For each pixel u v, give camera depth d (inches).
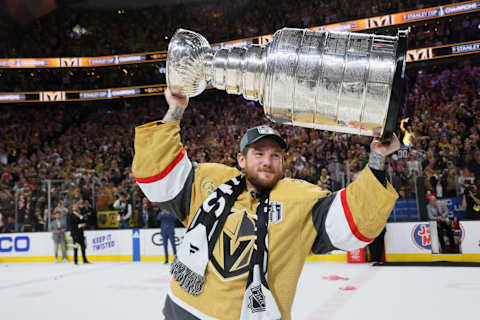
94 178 538.9
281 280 53.9
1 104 844.6
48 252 489.1
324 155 558.3
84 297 235.3
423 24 618.5
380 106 47.0
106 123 845.2
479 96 600.1
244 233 55.4
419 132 564.7
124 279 305.9
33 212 505.7
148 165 58.3
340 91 47.8
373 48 47.7
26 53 831.7
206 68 56.4
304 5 737.6
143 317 180.1
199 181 61.6
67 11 887.1
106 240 468.4
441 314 166.9
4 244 501.7
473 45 602.9
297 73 48.7
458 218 367.9
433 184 402.0
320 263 367.2
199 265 54.4
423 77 680.4
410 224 355.6
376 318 164.6
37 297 241.0
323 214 55.7
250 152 58.6
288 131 652.7
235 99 804.0
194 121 789.9
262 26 770.2
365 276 278.1
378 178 50.6
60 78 847.1
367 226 51.6
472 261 332.5
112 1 888.9
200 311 53.5
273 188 59.3
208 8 871.1
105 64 812.6
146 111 852.0
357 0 687.7
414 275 273.6
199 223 56.8
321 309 183.2
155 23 880.9
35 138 820.6
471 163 416.5
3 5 814.5
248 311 50.8
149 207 465.7
